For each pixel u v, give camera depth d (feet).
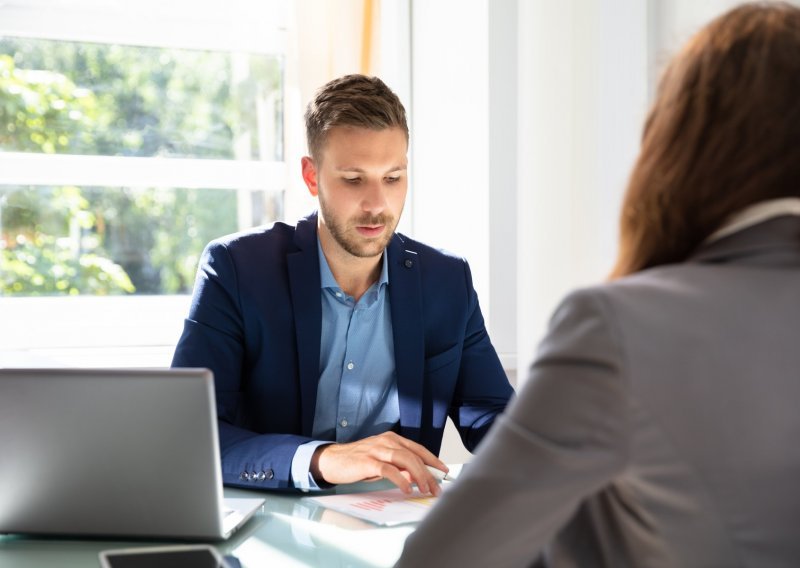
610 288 2.33
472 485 2.33
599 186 7.46
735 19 2.51
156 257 9.87
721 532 2.15
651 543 2.24
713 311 2.26
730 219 2.44
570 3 7.73
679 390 2.18
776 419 2.18
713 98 2.43
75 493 4.05
